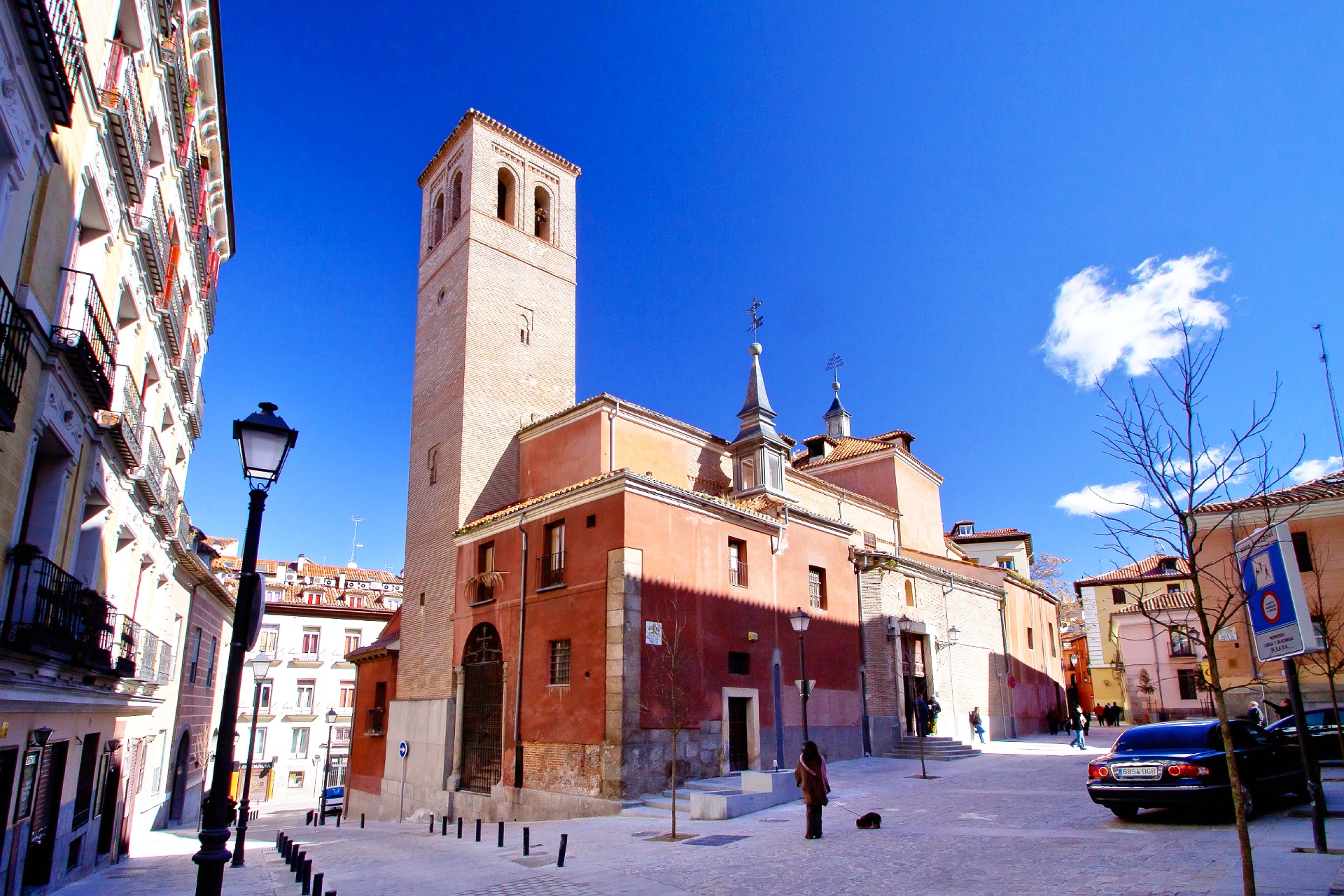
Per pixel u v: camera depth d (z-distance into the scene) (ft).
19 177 29.04
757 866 35.63
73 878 48.42
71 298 37.11
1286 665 30.40
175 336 61.98
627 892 32.22
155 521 63.77
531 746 67.15
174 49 49.14
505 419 94.63
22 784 37.60
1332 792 46.21
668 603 65.46
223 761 23.09
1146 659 144.15
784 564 79.77
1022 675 122.72
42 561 35.63
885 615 89.40
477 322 95.20
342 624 165.78
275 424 26.32
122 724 61.77
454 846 51.39
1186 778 35.91
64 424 38.73
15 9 26.40
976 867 31.48
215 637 111.96
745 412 89.30
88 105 36.81
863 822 43.55
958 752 84.28
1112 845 33.42
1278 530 26.86
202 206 70.59
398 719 90.02
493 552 79.00
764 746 71.10
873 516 113.50
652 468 83.71
